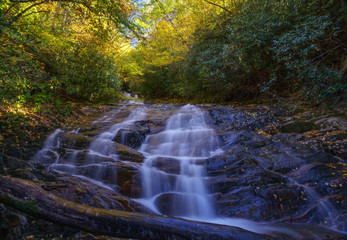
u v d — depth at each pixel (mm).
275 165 3170
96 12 5043
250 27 5926
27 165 3082
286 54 5156
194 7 9898
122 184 3082
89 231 1515
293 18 5352
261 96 8117
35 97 6023
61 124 5699
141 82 17031
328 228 2182
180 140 5152
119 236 1501
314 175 2867
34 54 5633
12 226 1866
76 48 7422
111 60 8617
